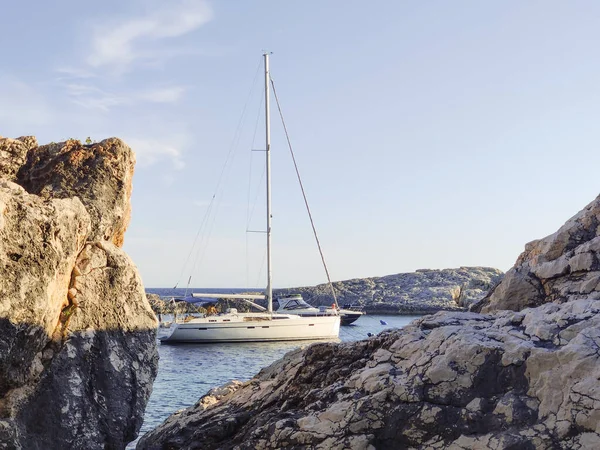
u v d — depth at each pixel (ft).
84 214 24.93
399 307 342.64
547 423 22.50
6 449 21.18
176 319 170.71
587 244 33.27
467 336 26.04
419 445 24.21
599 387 21.94
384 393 25.44
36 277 22.12
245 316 157.07
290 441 26.27
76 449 23.58
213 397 38.06
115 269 26.43
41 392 23.21
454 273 442.50
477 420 23.62
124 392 25.72
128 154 28.81
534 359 23.84
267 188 157.58
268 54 159.43
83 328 24.91
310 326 154.71
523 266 36.27
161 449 30.78
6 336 21.07
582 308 26.35
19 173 28.48
